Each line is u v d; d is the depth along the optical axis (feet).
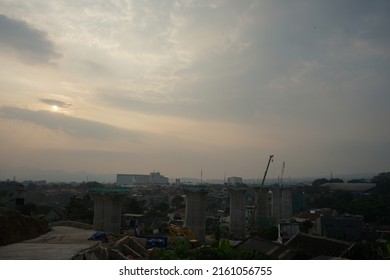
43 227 263.49
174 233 296.92
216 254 154.40
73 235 249.14
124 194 334.85
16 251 178.60
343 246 173.27
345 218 382.83
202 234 377.71
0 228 203.31
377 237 368.48
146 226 471.21
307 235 197.36
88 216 422.00
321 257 151.74
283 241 292.20
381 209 496.64
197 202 383.86
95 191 327.47
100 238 230.27
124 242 226.99
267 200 537.65
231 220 465.47
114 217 327.47
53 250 182.19
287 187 595.47
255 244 201.36
